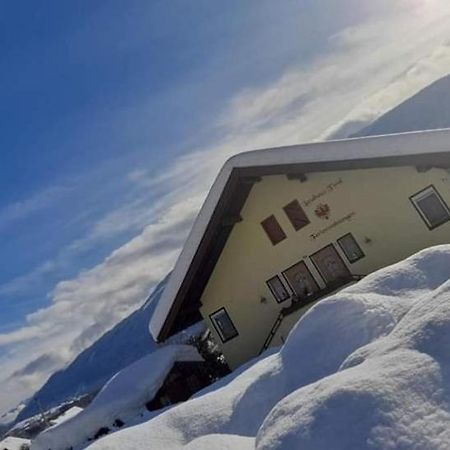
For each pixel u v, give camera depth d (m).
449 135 14.65
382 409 4.24
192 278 19.14
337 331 7.28
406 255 17.08
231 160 17.97
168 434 8.24
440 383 4.29
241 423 7.67
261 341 19.55
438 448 3.80
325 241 18.38
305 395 4.99
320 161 16.61
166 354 22.28
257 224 19.42
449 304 5.00
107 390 21.36
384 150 15.59
